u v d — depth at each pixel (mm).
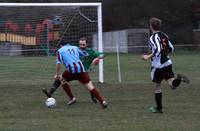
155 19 26641
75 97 34312
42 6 44500
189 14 139500
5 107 30047
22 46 47156
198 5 138625
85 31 46031
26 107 30047
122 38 119312
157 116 26375
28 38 46719
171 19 139375
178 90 38625
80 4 44094
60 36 46062
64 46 30312
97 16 45438
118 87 40750
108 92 37781
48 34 46344
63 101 32812
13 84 43125
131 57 85438
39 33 46406
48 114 27188
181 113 27469
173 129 22453
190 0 138500
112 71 59719
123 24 139375
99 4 44406
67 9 45375
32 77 47156
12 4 42969
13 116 26484
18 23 46219
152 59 26953
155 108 27844
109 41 126125
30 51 48344
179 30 139375
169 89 39219
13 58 49344
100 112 27828
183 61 76125
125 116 26375
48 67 49312
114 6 139625
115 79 49719
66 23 45719
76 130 22219
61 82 30719
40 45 46875
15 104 31422
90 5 44344
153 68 27000
